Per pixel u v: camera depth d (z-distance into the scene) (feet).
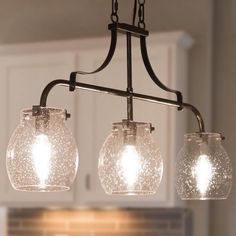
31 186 6.31
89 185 14.56
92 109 14.73
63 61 15.12
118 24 7.13
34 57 15.40
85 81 14.87
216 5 15.71
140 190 6.97
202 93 14.99
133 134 7.04
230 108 15.34
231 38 15.51
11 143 6.41
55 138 6.29
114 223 15.83
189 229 14.88
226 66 15.49
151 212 15.40
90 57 14.87
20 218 16.80
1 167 15.47
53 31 16.47
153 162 7.06
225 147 15.28
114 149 7.04
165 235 15.19
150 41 14.32
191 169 7.57
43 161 6.20
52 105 15.11
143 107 14.30
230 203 14.99
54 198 14.84
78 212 16.21
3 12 16.99
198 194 7.55
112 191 7.02
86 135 14.74
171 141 14.02
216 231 15.06
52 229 16.44
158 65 14.26
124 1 15.80
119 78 14.55
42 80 15.31
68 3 16.37
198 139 7.64
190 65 15.12
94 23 16.07
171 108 14.06
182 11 15.31
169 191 13.88
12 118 15.52
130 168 6.92
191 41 14.82
